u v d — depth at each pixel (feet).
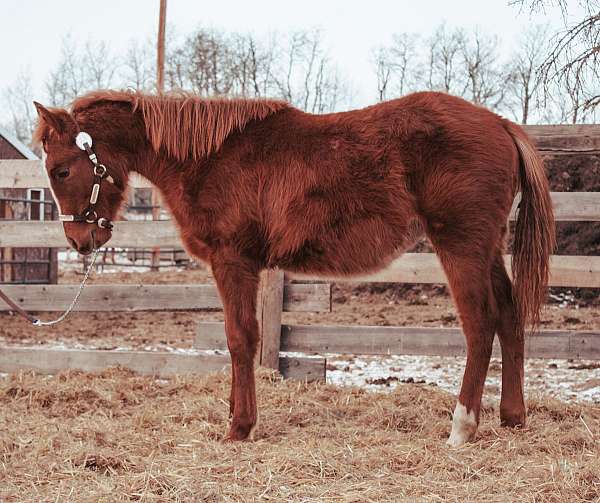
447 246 13.47
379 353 19.20
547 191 13.94
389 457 12.00
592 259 18.60
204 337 19.81
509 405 14.28
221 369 19.61
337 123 14.03
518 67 77.71
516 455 12.36
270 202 13.85
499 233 13.65
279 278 19.27
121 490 10.50
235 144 14.15
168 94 14.98
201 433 14.05
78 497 10.30
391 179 13.55
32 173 20.01
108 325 33.37
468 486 10.66
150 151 14.75
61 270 58.29
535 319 13.85
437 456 12.09
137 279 49.29
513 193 13.85
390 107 13.97
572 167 34.99
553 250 14.10
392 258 14.21
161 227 19.92
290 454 12.03
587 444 13.11
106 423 14.76
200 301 20.17
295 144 13.93
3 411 16.01
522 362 14.37
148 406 16.46
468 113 13.69
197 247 14.46
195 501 10.12
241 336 13.82
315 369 19.29
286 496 10.30
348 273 14.26
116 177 14.76
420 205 13.65
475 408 13.33
